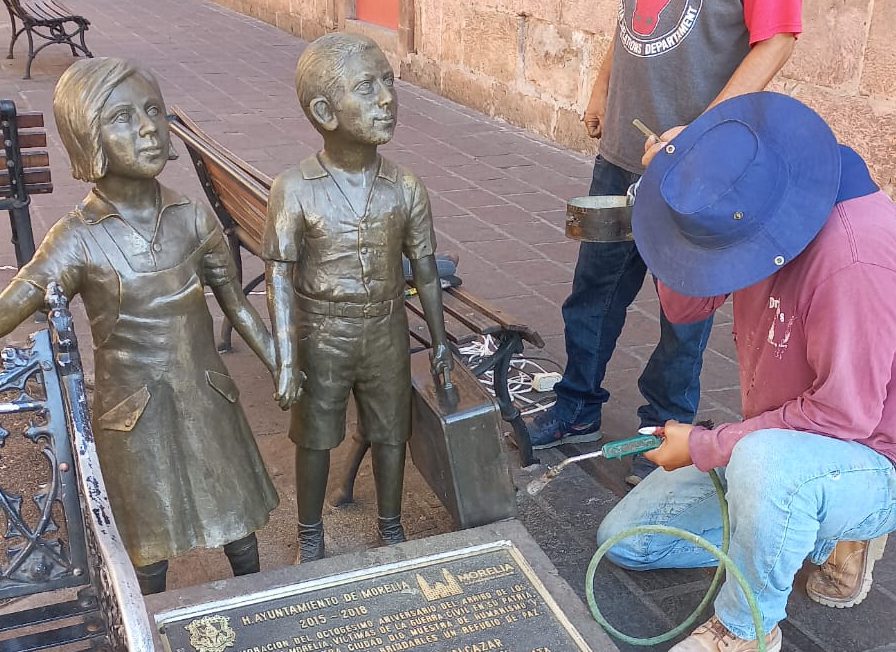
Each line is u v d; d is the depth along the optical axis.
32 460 3.15
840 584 2.61
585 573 2.76
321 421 2.47
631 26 2.95
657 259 2.25
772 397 2.33
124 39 10.91
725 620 2.31
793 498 2.14
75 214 2.10
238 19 12.74
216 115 7.77
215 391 2.25
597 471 3.28
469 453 2.57
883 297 2.04
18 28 11.20
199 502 2.25
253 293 4.52
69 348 1.89
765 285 2.27
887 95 4.79
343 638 1.98
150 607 2.03
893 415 2.20
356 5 10.50
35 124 3.86
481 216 5.80
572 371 3.34
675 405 3.15
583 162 7.02
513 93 7.91
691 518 2.66
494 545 2.26
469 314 3.13
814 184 2.11
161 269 2.13
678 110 2.90
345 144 2.26
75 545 1.97
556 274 4.97
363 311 2.37
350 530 2.91
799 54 5.18
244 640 1.97
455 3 8.41
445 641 1.99
